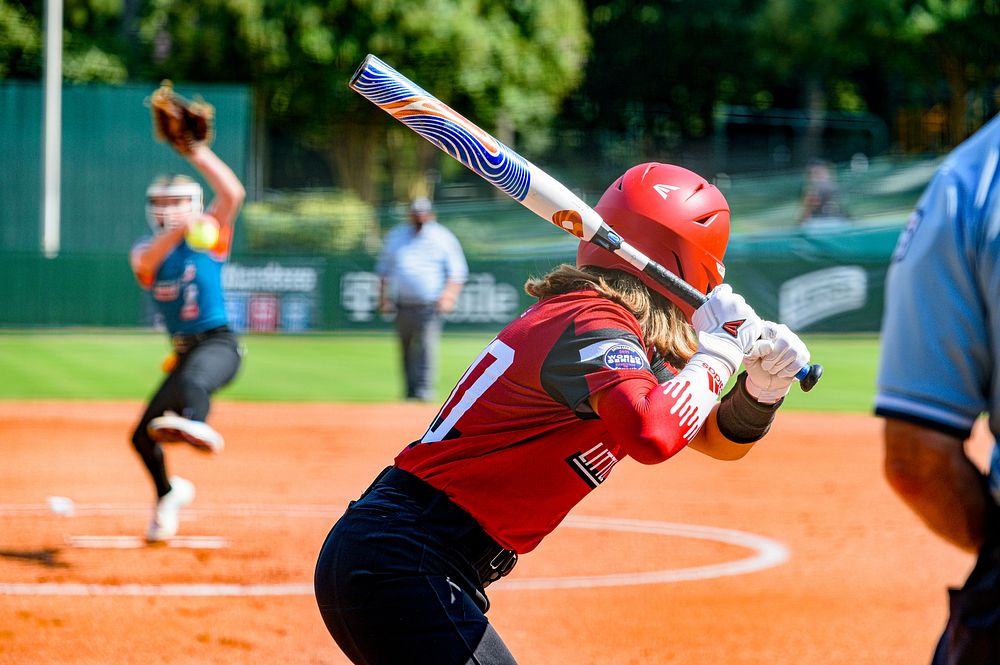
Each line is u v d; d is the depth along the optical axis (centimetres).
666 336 1134
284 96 11294
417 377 5294
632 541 2848
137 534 2816
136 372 6238
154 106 2564
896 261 901
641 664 1914
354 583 1077
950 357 856
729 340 1061
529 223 10400
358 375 6250
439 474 1099
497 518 1095
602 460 1099
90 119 9200
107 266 7625
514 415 1074
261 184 11175
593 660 1930
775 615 2202
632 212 1176
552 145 12606
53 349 7031
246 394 5600
